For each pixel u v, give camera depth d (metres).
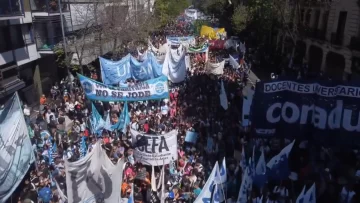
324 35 35.25
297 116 13.63
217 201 11.66
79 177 10.99
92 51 30.97
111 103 21.48
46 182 13.02
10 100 12.59
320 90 13.34
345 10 31.11
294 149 14.55
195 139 16.55
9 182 11.64
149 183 13.50
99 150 11.15
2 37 23.78
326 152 14.52
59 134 17.38
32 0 27.11
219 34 54.56
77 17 33.50
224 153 15.73
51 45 28.41
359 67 28.55
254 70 39.28
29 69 27.61
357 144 13.68
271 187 12.97
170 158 13.76
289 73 35.62
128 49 36.38
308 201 11.40
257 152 14.98
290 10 40.75
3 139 11.88
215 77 28.94
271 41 47.34
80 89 26.08
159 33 60.16
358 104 13.27
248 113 16.88
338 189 13.36
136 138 13.68
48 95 30.45
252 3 44.19
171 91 24.39
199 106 21.45
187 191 13.24
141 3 54.12
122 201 12.56
